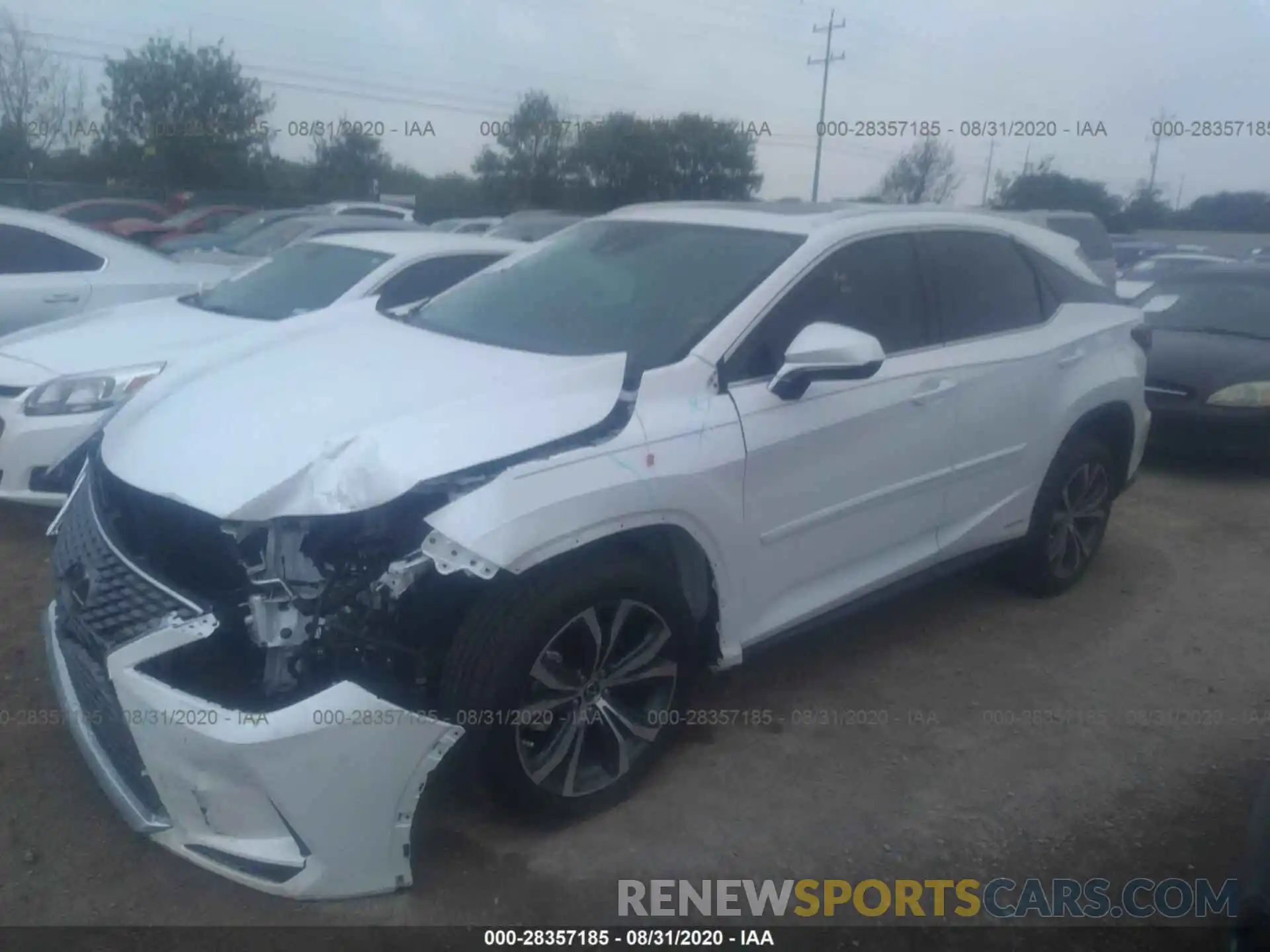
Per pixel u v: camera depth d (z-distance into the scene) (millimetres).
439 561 2820
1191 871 3346
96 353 5465
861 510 4020
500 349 3777
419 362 3633
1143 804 3674
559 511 2994
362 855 2859
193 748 2719
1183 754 3998
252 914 2928
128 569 2986
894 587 4336
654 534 3404
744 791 3607
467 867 3150
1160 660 4766
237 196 26391
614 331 3789
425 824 3324
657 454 3277
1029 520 4961
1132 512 6980
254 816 2787
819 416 3750
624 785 3457
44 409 4980
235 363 3803
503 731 3016
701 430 3420
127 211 23281
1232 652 4883
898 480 4129
